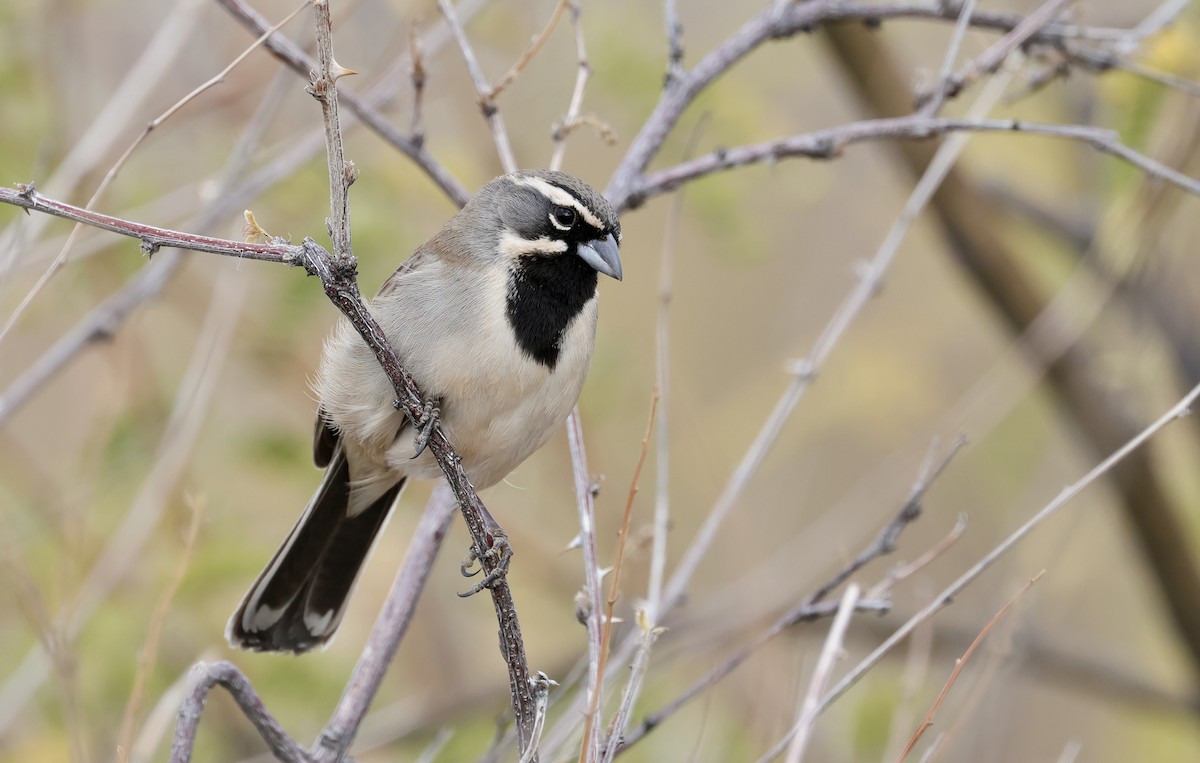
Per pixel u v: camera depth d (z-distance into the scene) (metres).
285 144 11.67
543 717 6.11
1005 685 13.09
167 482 10.21
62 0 12.64
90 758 9.24
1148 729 14.47
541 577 14.27
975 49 15.11
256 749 12.18
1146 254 11.61
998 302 12.39
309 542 8.53
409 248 12.51
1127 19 13.74
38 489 12.20
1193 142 10.73
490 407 7.80
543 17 13.42
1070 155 13.85
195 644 11.60
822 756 11.38
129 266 12.71
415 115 9.09
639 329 15.98
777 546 15.41
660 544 7.52
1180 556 12.43
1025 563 13.89
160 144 13.04
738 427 15.80
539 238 8.03
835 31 11.75
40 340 13.80
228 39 13.10
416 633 14.41
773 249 15.62
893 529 7.59
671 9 9.59
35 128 11.95
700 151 13.04
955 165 12.00
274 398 13.49
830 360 16.03
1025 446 14.95
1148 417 12.50
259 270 12.64
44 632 9.01
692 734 11.09
